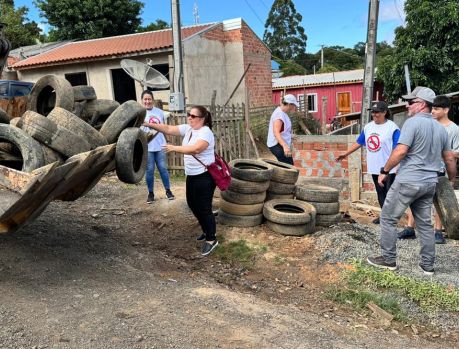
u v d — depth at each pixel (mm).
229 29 18406
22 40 31625
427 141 4590
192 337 3408
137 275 4621
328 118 29562
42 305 3586
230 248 5590
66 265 4508
